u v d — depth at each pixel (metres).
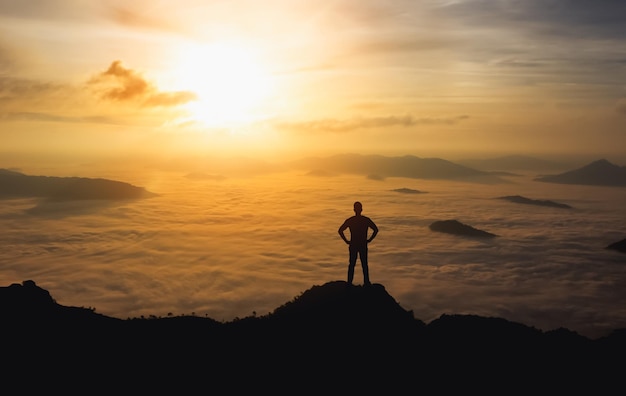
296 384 15.84
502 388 16.34
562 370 18.06
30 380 15.79
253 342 19.05
